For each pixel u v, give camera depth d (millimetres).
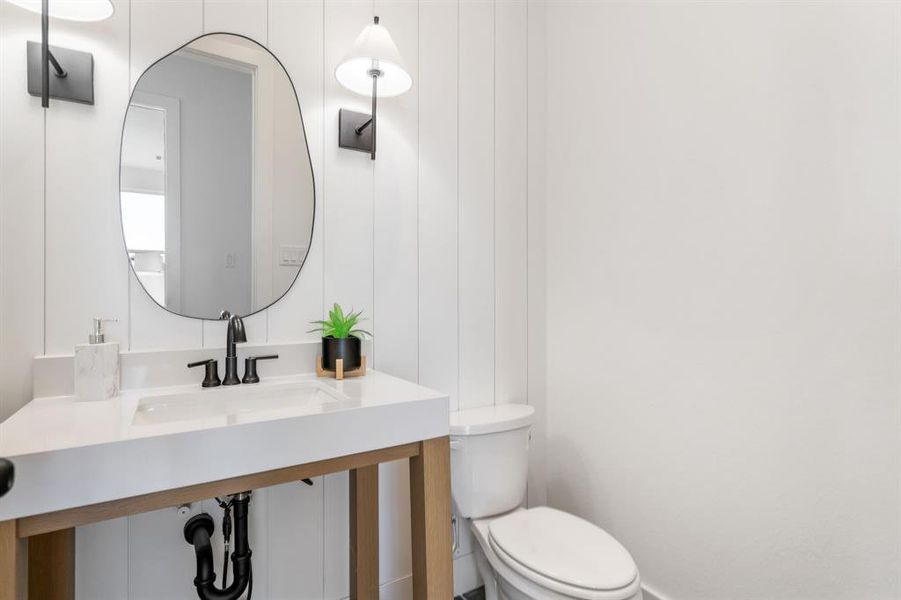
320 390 1207
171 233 1216
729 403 1313
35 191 1065
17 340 1050
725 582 1320
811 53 1138
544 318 1950
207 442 776
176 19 1221
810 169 1140
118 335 1155
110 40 1143
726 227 1320
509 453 1564
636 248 1588
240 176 1310
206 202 1262
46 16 1026
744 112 1277
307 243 1402
